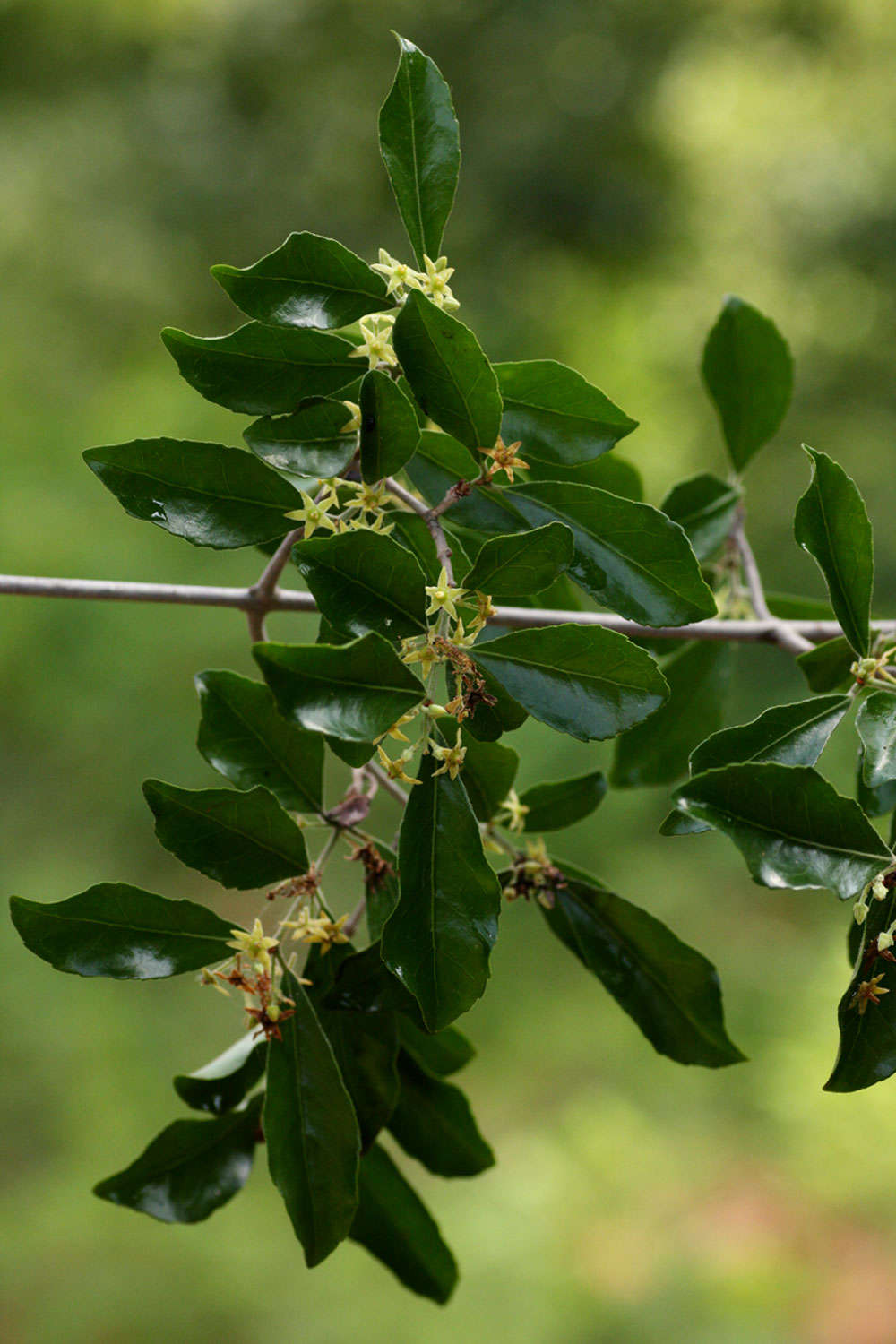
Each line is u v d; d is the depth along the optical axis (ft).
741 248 27.40
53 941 2.64
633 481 3.57
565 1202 15.23
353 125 28.22
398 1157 16.02
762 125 27.99
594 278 27.17
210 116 29.17
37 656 18.60
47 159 27.25
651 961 3.09
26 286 25.22
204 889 18.38
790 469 24.35
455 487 2.57
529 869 3.14
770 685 20.18
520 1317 13.82
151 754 18.65
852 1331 13.51
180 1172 3.09
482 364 2.45
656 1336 13.62
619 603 2.60
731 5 28.73
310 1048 2.65
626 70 28.07
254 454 2.62
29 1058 16.34
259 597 3.28
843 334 26.35
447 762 2.36
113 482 2.62
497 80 27.99
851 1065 2.34
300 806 2.86
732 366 4.38
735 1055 3.05
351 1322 13.65
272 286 2.59
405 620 2.35
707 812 2.27
